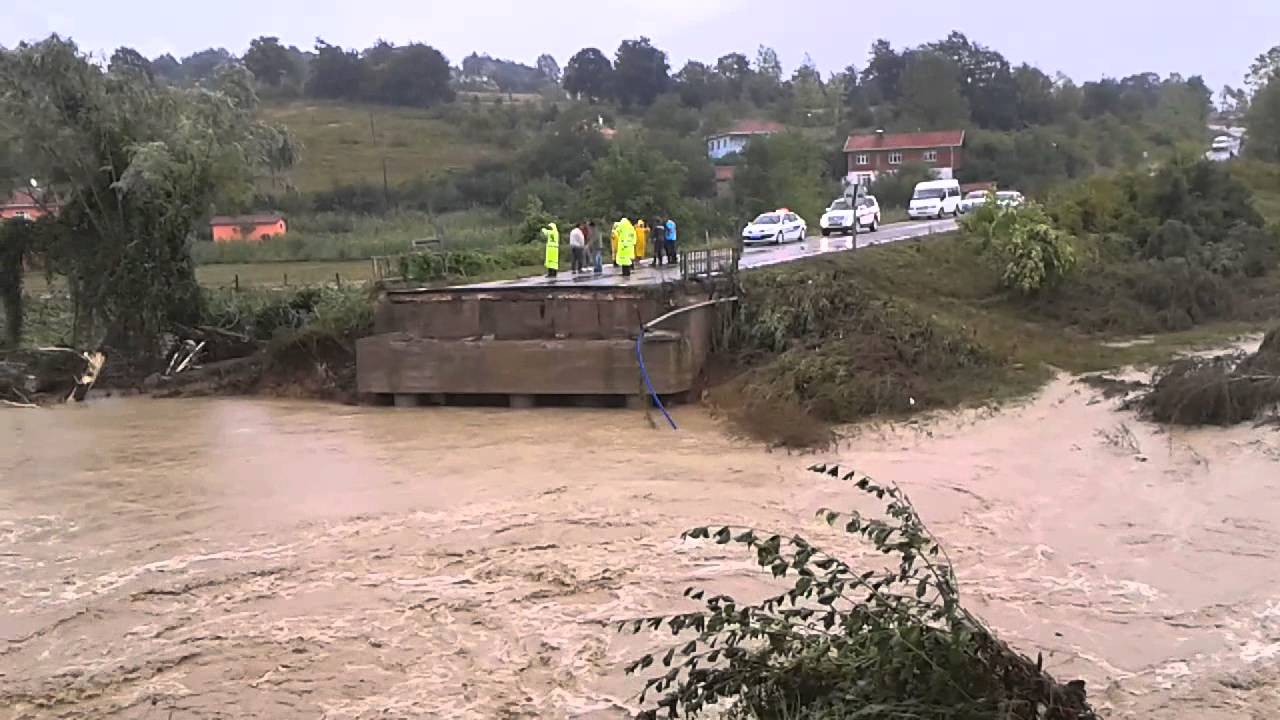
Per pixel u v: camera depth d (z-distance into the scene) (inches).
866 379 823.7
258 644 424.2
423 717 357.4
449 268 1344.7
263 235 2495.1
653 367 906.7
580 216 2348.7
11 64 1182.9
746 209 2805.1
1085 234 1425.9
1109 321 1158.3
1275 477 595.2
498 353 944.9
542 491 643.5
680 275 1041.5
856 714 195.6
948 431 749.9
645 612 439.8
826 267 1154.7
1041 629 411.2
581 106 4239.7
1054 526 540.4
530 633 424.2
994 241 1256.8
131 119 1234.6
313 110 4990.2
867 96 5349.4
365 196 3331.7
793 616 228.8
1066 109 4692.4
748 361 941.8
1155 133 4170.8
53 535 582.9
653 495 624.4
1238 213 1545.3
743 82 5772.6
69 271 1249.4
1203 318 1208.8
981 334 1017.5
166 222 1215.6
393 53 5689.0
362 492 658.2
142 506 640.4
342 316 1079.0
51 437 874.8
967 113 4493.1
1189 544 504.7
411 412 951.0
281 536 569.0
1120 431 714.8
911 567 246.4
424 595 471.5
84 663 412.5
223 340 1219.9
